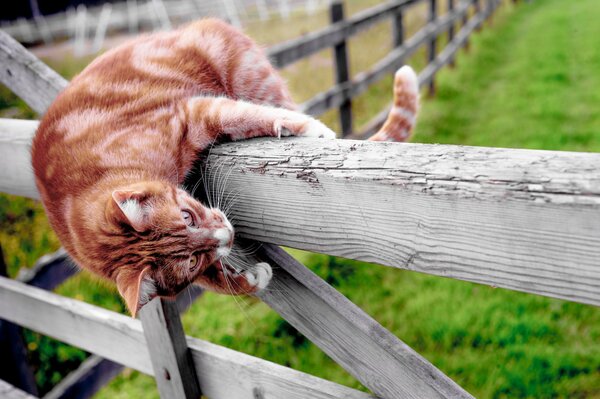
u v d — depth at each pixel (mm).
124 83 1849
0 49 2020
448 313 3225
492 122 6227
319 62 8750
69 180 1686
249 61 2305
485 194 857
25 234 4520
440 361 2867
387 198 984
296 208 1156
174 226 1589
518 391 2635
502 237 870
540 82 7641
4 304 2424
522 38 11148
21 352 2703
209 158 1318
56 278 2789
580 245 801
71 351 3607
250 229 1295
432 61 7715
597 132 5422
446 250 945
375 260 1066
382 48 9867
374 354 1286
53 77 1979
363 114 7094
